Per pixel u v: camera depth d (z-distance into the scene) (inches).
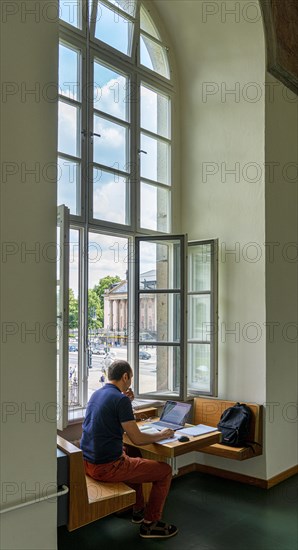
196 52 187.3
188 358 186.7
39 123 98.9
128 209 170.1
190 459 180.2
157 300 177.3
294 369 183.0
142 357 172.1
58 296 129.5
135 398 169.2
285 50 180.9
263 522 135.9
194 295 185.8
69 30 151.3
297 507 146.4
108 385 130.3
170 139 190.1
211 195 184.2
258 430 162.7
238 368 172.9
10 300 92.1
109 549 120.2
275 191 174.6
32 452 94.1
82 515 107.0
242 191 175.5
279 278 175.3
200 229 187.0
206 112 187.2
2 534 88.9
